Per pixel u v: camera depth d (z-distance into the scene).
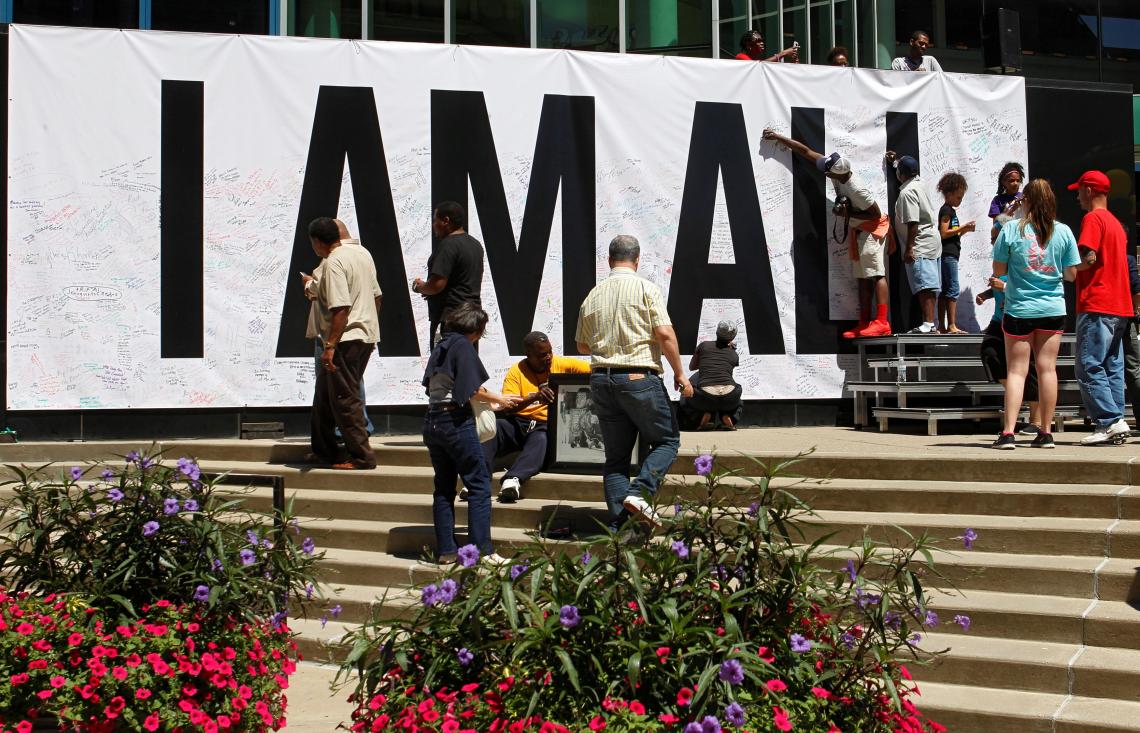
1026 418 9.40
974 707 4.93
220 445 8.78
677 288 9.89
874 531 6.43
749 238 9.99
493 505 7.38
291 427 9.51
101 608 4.59
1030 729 4.79
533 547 4.12
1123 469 6.63
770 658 3.77
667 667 3.68
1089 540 6.05
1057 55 13.79
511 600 3.68
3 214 9.12
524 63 9.74
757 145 10.02
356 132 9.56
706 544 4.05
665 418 6.44
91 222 9.23
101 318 9.24
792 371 10.02
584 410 7.55
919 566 5.98
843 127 10.14
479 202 9.69
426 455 8.38
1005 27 11.03
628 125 9.85
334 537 7.32
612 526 6.53
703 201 9.93
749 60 10.07
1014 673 5.18
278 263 9.48
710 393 9.45
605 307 6.49
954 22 13.24
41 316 9.16
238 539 4.90
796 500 4.19
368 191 9.57
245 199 9.43
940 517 6.57
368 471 8.10
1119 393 7.83
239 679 4.54
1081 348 7.78
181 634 4.52
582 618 3.68
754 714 3.62
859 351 10.03
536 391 7.80
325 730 5.02
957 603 5.71
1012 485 6.78
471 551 3.97
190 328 9.35
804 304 10.05
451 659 3.87
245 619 4.71
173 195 9.34
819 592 4.29
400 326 9.59
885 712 3.87
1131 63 14.05
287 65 9.48
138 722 4.25
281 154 9.48
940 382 9.29
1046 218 7.55
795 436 9.05
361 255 8.18
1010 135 10.39
